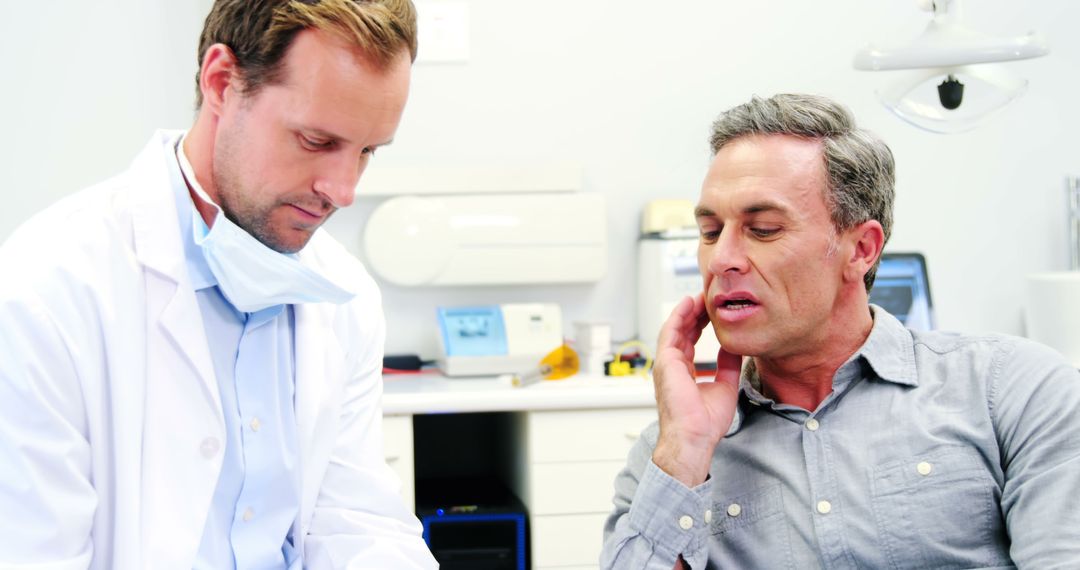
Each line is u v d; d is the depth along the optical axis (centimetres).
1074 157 326
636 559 129
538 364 296
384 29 111
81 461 117
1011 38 198
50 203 263
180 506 123
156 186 127
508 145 318
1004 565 125
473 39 315
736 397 136
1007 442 128
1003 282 327
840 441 134
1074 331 274
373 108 113
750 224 132
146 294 124
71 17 266
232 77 116
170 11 285
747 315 132
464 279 306
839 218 133
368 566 135
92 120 269
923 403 134
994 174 325
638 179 322
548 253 308
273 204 119
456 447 320
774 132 133
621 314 324
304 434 136
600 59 319
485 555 265
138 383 121
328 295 128
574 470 259
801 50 324
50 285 116
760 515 136
